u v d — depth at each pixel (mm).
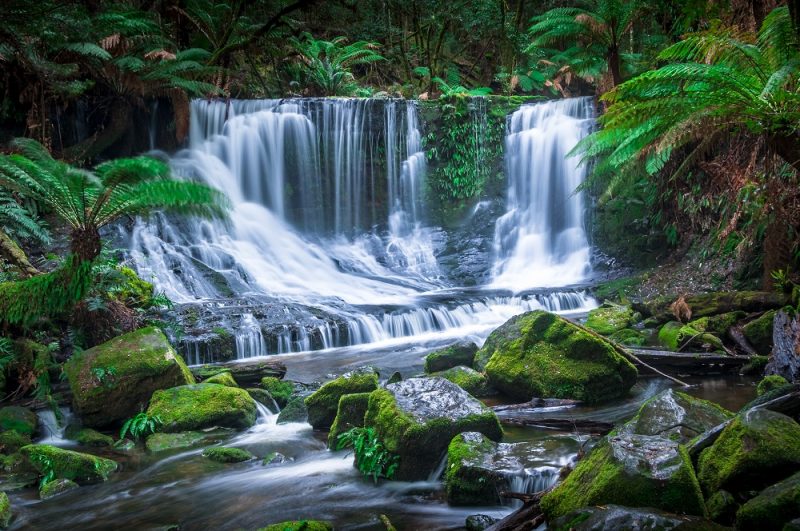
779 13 5742
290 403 7258
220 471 5770
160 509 5074
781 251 9016
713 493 3652
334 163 16531
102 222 7887
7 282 8164
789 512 3154
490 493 4676
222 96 17344
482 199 16562
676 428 4488
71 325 8672
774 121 4855
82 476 5676
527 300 12203
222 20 18281
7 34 11773
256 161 16031
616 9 13953
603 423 5883
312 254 15398
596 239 14734
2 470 5934
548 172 15852
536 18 17328
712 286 11055
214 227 14461
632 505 3543
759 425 3736
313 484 5336
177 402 7031
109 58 13852
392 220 16750
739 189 9453
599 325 9906
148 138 15641
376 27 21844
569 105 15992
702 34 6480
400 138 16812
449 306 11875
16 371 7844
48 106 13773
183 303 10953
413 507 4797
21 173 7598
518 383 7105
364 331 10898
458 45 23547
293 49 19000
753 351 8117
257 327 10312
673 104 5336
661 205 13570
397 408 5492
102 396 7012
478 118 16719
